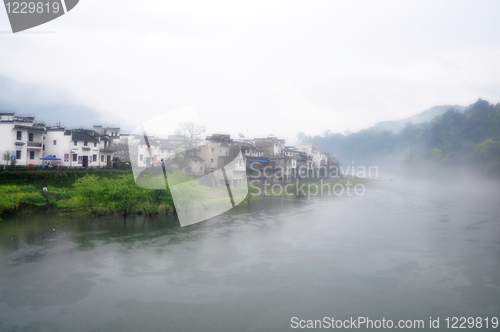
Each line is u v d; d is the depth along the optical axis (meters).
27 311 15.76
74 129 64.69
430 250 26.41
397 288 19.19
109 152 61.22
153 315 15.74
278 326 15.09
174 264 22.06
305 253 25.06
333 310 16.59
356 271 21.61
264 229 32.44
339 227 34.16
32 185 42.09
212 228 32.22
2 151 47.12
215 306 16.72
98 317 15.46
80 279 19.30
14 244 25.16
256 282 19.56
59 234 28.08
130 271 20.67
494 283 20.03
